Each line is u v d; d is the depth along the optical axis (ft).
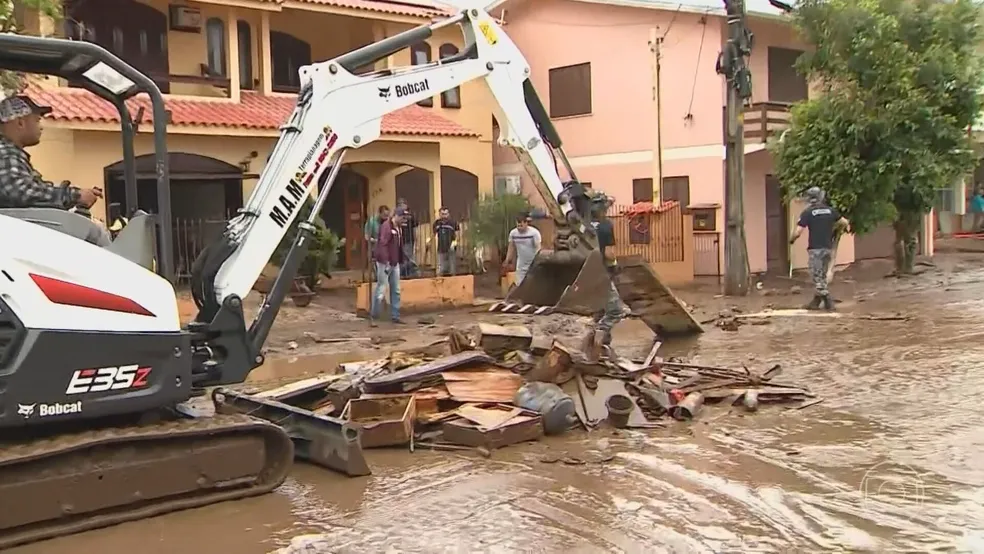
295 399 28.14
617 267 37.55
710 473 21.81
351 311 55.83
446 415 26.04
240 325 22.70
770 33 79.51
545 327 48.42
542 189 30.42
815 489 20.35
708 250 76.28
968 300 55.31
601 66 81.71
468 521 18.79
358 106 25.05
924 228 93.09
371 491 21.12
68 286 18.52
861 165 65.62
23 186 19.26
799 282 70.49
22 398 17.85
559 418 25.93
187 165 60.95
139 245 19.98
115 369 19.06
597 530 18.04
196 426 20.01
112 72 21.16
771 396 29.32
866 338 41.42
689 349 39.73
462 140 75.31
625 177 81.00
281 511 19.71
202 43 67.51
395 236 51.60
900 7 67.00
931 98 66.59
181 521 19.10
